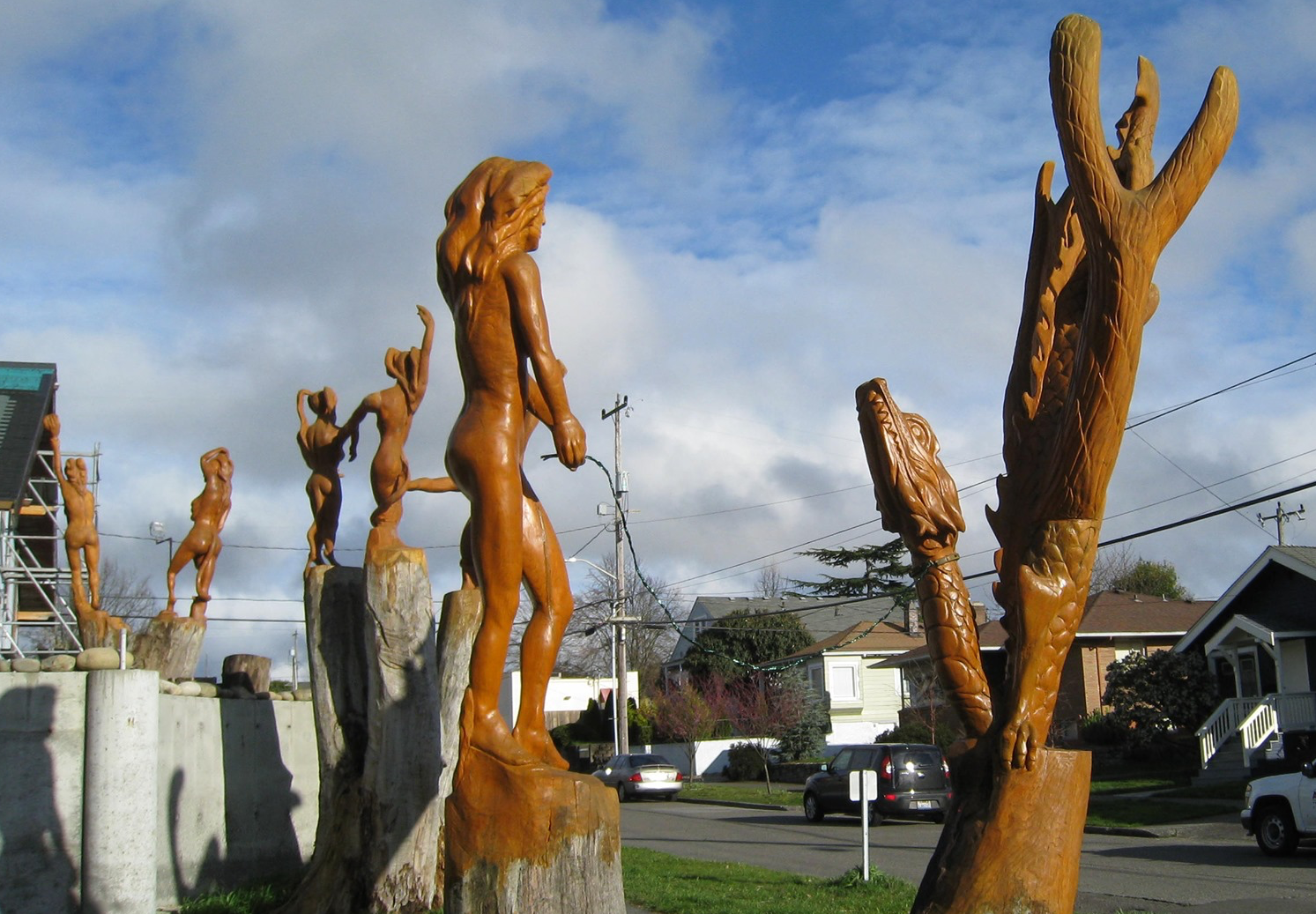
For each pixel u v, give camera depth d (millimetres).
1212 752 27391
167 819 10094
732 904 10672
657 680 57000
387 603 9266
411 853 9266
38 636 27891
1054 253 6609
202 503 12953
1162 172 6105
